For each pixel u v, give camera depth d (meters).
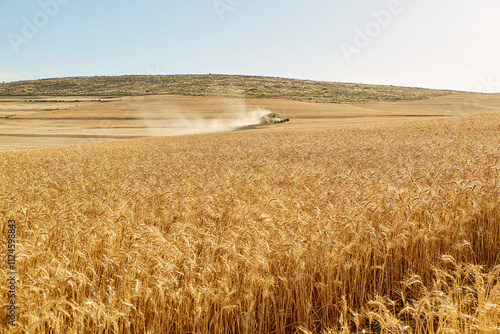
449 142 21.91
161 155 25.62
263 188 9.61
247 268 4.73
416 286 4.98
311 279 4.60
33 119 79.06
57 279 4.36
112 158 24.55
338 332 4.17
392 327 3.73
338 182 10.11
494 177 8.65
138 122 76.06
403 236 5.27
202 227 6.52
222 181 11.19
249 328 4.16
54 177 14.98
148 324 4.07
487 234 5.93
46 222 6.72
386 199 7.17
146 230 5.63
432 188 7.75
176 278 4.50
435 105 102.31
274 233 5.53
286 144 30.45
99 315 3.66
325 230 5.27
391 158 16.17
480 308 3.53
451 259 4.52
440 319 3.50
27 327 3.32
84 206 8.07
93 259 5.30
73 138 55.34
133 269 4.48
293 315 4.50
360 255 5.34
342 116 76.56
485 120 38.50
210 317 4.28
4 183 12.80
